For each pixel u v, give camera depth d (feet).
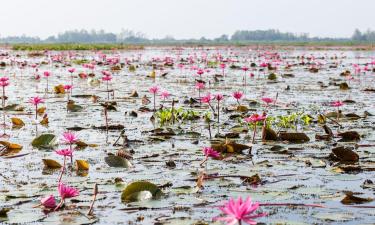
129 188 15.05
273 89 48.80
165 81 57.93
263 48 241.35
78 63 96.02
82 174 18.01
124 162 19.13
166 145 23.17
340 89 48.73
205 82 56.54
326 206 14.30
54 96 42.55
